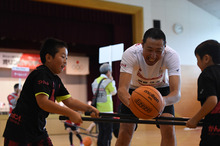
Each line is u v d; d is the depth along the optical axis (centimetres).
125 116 218
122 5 956
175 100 223
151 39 205
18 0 838
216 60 202
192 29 1074
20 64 1105
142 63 243
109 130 436
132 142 573
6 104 1109
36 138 192
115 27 966
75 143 589
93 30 970
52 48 202
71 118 194
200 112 191
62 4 892
